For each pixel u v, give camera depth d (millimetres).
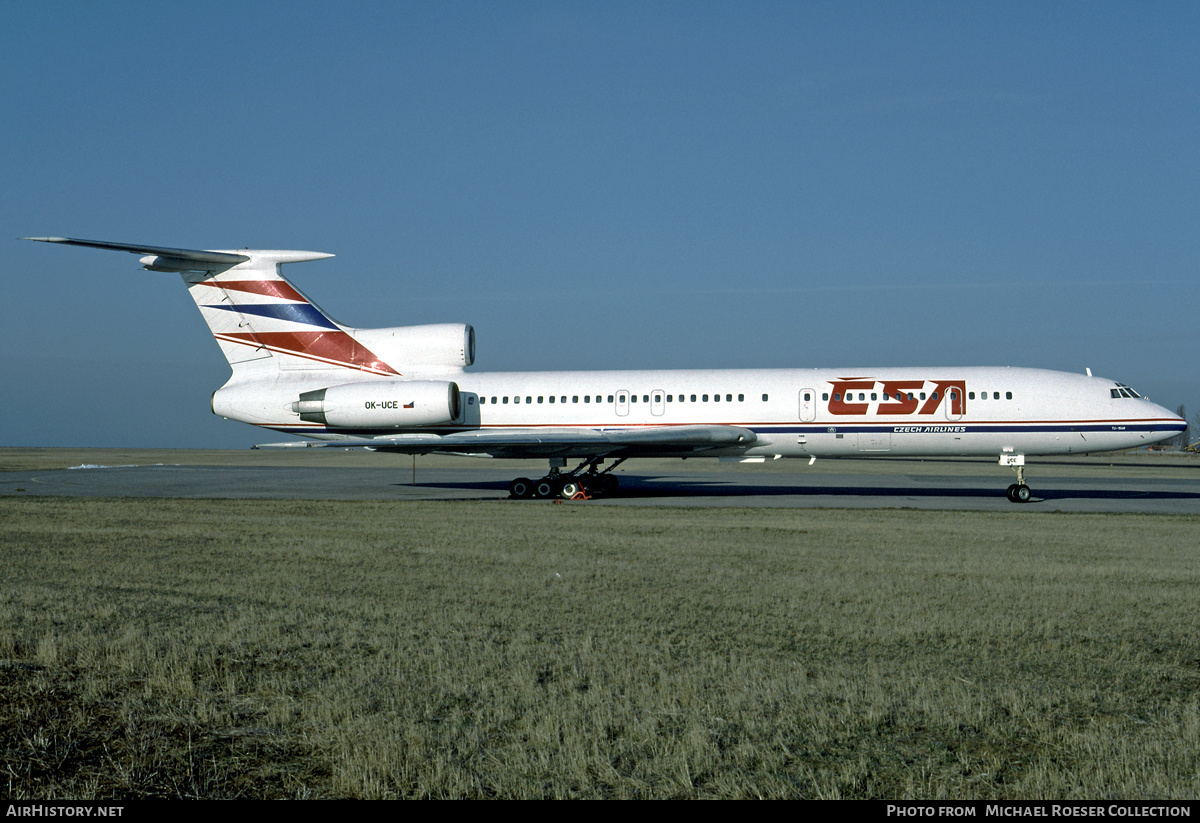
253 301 31203
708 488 36250
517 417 31328
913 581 13633
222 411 31281
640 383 31203
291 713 7379
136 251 26625
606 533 19703
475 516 23609
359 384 30562
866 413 29750
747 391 30453
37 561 15266
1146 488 36781
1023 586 13234
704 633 10398
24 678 8164
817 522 22344
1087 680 8594
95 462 67688
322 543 17766
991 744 6902
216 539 18391
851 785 6117
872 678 8492
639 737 6934
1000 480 43406
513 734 7020
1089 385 29547
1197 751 6609
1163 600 12180
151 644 9312
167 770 6195
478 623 10727
